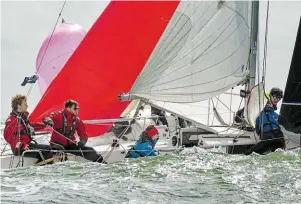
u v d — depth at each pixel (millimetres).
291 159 27234
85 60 30672
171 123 33312
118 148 29266
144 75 30844
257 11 33312
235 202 19719
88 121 29516
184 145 30094
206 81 32125
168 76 31297
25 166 26641
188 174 24031
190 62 31594
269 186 21781
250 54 33312
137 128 31891
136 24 30734
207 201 19828
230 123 32844
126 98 30594
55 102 30719
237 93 34375
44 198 20188
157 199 20062
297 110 31000
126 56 30719
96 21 30766
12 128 27578
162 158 27438
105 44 30609
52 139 28219
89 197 20281
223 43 32312
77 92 30734
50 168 25734
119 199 20047
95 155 28156
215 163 26297
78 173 24516
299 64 31062
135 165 25969
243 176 23562
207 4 31594
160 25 30828
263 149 29797
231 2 32250
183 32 31266
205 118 32188
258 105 31328
